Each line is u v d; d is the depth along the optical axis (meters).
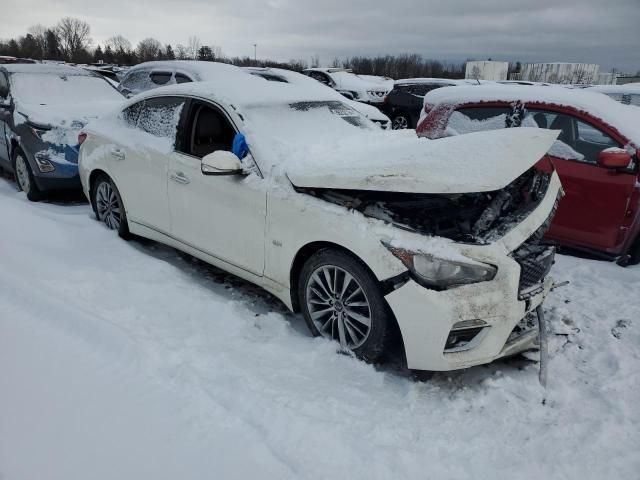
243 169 3.37
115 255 4.18
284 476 2.00
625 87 8.98
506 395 2.71
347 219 2.86
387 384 2.80
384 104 13.53
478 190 2.58
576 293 4.01
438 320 2.57
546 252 3.00
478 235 2.82
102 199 4.86
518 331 2.97
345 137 3.89
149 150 4.12
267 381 2.70
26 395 2.34
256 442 2.16
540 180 3.37
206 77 7.68
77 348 2.71
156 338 2.95
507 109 5.18
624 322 3.55
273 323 3.37
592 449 2.34
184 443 2.12
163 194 4.04
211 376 2.65
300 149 3.48
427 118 5.79
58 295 3.24
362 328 2.97
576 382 2.88
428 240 2.64
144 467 1.99
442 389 2.79
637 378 2.92
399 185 2.71
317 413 2.46
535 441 2.38
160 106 4.26
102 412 2.27
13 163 6.37
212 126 4.00
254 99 3.86
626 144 4.45
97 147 4.70
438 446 2.32
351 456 2.16
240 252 3.51
